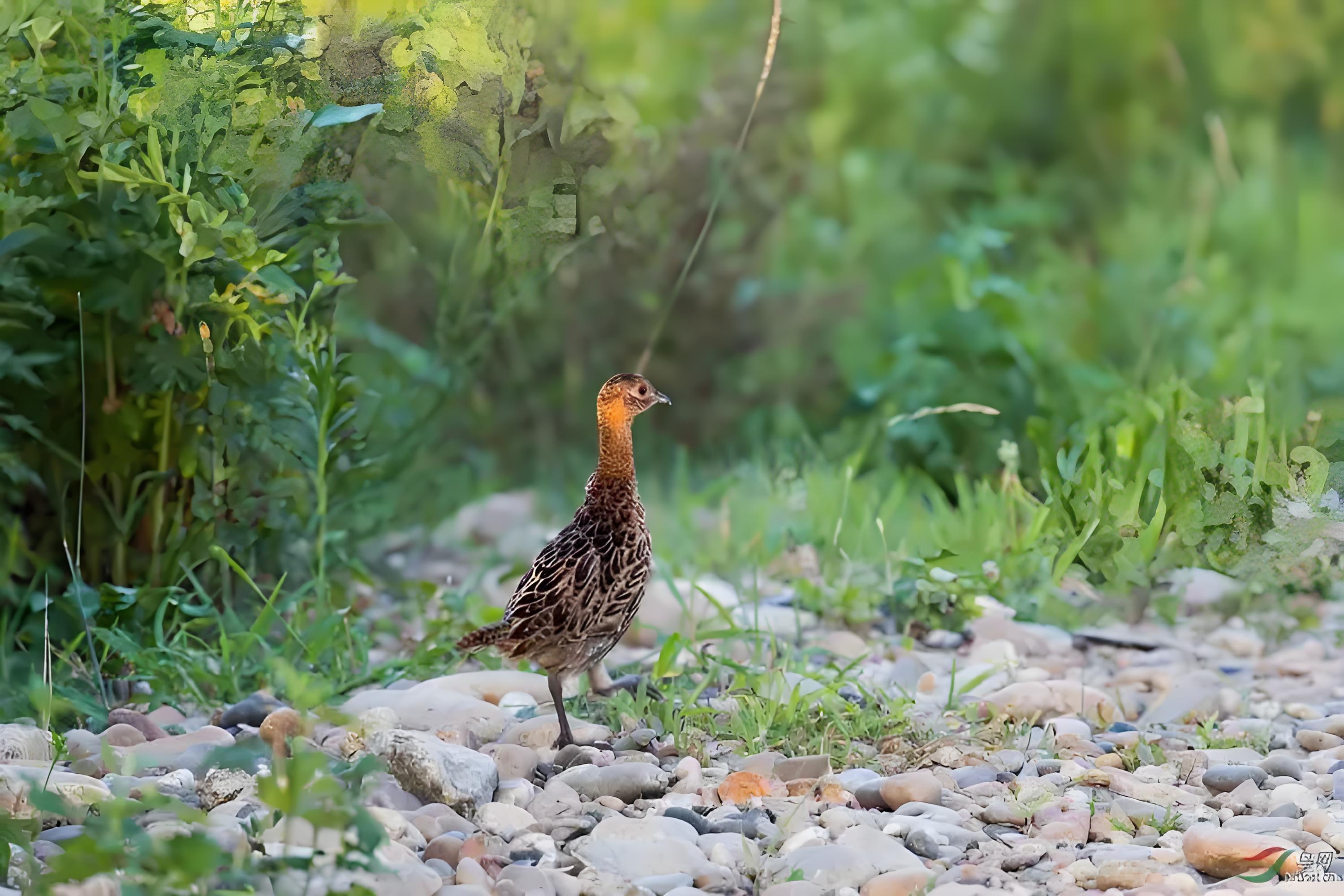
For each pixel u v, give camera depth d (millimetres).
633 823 6797
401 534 13969
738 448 17500
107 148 8852
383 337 13938
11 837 5887
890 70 21438
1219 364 14625
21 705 8688
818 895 6137
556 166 10055
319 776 6676
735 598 11578
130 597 9203
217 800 7008
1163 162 22141
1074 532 11070
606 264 15875
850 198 20312
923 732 8602
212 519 9758
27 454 9508
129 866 5465
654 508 14992
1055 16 22844
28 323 9117
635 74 16344
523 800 7305
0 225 8984
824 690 8688
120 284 9031
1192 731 8969
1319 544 10453
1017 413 14930
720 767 7961
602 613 7945
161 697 9070
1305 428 11539
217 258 9109
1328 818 6914
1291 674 10320
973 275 16719
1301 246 19641
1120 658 10734
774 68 18219
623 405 7953
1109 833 6969
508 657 7996
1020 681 9812
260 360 9484
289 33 9328
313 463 9914
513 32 9703
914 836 6730
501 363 16594
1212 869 6461
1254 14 22891
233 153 9242
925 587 11078
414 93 9461
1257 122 22219
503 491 16172
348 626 10055
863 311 18672
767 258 18688
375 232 11492
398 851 6266
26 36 9000
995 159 21344
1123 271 18016
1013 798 7441
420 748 7148
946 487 14750
